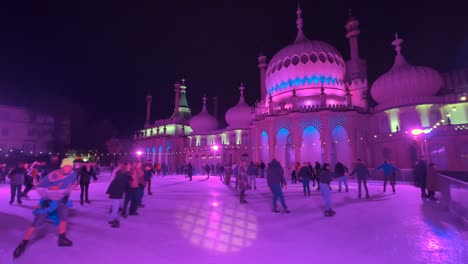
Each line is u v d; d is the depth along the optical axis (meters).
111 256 5.29
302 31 44.53
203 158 57.59
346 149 36.03
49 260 5.05
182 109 74.38
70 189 6.08
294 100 36.22
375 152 34.97
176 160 60.19
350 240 6.37
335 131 37.31
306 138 39.50
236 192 17.70
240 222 8.47
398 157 31.67
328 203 9.49
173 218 9.16
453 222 8.20
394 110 34.19
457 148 28.47
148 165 16.03
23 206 11.97
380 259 5.05
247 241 6.34
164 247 5.89
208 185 23.77
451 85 36.94
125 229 7.56
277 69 41.91
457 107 32.25
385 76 36.19
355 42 44.41
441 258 5.07
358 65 43.47
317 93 38.34
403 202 12.46
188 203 12.75
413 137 30.30
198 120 64.19
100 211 10.58
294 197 14.91
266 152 39.16
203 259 5.12
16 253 5.20
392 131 34.25
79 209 11.07
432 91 34.00
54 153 48.50
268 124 36.94
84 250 5.66
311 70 39.19
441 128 29.45
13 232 7.23
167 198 14.67
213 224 8.20
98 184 26.03
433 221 8.34
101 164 54.03
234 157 52.75
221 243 6.20
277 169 10.39
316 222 8.40
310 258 5.15
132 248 5.81
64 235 5.99
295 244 6.08
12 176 12.74
